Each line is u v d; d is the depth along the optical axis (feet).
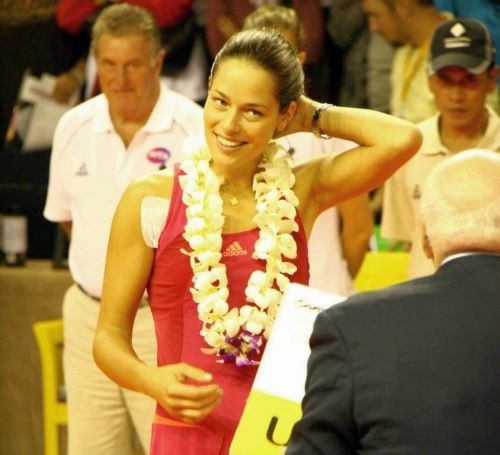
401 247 55.62
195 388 28.66
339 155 31.86
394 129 31.01
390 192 47.91
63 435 55.98
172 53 63.67
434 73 46.91
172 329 31.09
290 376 28.35
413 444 24.16
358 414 24.50
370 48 63.05
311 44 63.36
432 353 24.54
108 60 45.39
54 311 56.70
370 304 25.25
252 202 31.09
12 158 61.62
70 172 46.68
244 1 62.85
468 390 24.27
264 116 29.71
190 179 30.60
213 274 30.17
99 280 46.01
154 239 30.71
